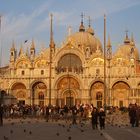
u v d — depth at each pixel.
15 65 150.75
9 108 89.06
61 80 145.62
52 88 144.88
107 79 140.75
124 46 178.38
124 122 68.44
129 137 36.41
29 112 92.50
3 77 148.88
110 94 140.25
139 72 141.25
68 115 83.38
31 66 148.62
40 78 146.12
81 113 71.81
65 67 148.62
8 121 67.62
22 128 48.53
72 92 144.38
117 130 46.22
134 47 180.00
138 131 44.56
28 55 153.12
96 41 170.00
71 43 149.00
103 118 48.03
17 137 35.25
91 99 142.88
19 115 86.44
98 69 144.00
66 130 45.53
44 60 148.88
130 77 139.00
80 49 147.88
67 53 148.50
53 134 39.41
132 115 53.28
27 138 34.31
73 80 144.88
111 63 142.62
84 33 170.50
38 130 45.19
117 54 143.25
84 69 145.12
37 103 146.75
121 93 140.62
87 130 46.09
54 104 143.38
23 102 147.25
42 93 147.00
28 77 147.00
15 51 155.75
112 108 122.38
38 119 77.12
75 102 143.62
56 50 149.00
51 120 73.25
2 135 37.38
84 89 142.50
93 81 141.75
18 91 148.38
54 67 147.00
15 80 147.75
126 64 141.75
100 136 37.50
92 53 157.00
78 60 148.62
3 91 148.38
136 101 137.38
